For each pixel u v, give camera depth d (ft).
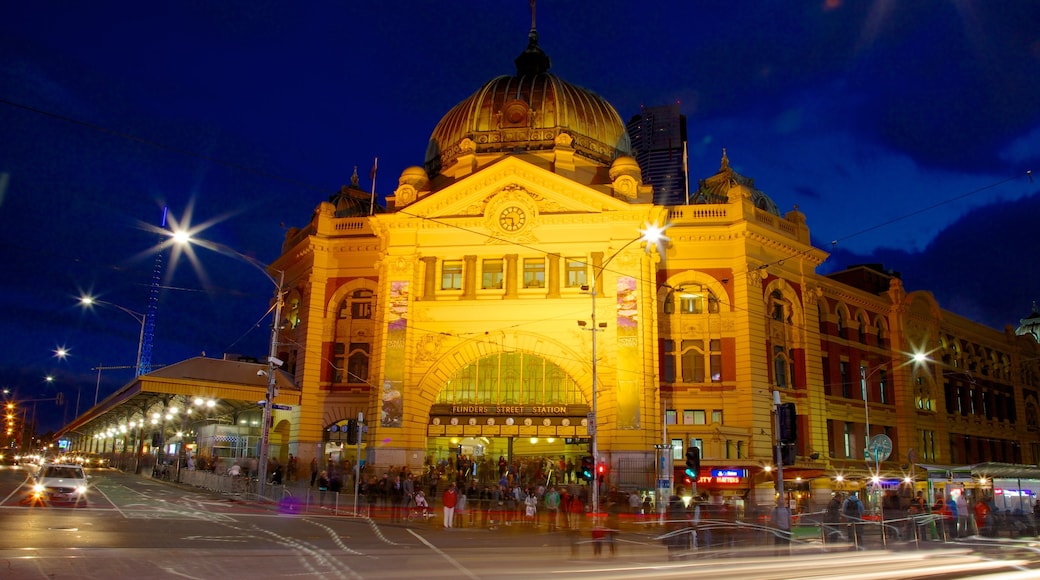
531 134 189.37
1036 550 83.10
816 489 171.32
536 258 165.78
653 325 160.97
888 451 125.70
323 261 189.16
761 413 164.14
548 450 179.01
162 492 148.15
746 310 167.53
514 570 56.29
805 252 184.14
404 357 162.20
